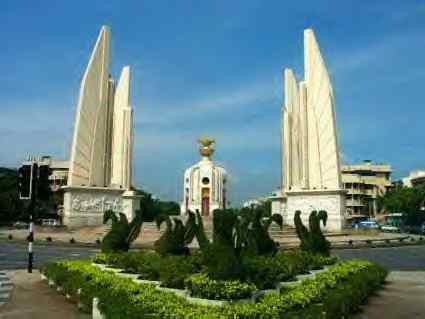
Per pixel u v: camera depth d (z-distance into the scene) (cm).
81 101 6334
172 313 1201
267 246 2175
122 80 7200
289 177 7425
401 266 3241
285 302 1410
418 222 9662
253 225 2166
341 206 6278
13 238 5284
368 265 2412
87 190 6300
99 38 6675
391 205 9931
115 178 6969
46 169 2584
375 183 12531
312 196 6431
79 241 4988
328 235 5859
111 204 6469
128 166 7012
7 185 9369
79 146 6297
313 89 6681
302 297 1507
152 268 1866
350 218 12044
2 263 3122
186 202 9112
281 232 5809
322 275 1942
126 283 1634
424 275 2681
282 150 7719
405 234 7450
